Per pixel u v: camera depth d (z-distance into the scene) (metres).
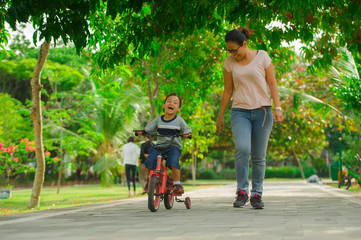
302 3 6.07
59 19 5.85
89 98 23.11
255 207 6.18
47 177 41.56
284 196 10.13
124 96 25.09
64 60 26.92
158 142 6.43
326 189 14.59
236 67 6.43
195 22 6.62
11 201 12.17
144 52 6.97
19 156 16.05
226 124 26.20
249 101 6.30
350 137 39.78
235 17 6.36
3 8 5.99
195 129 15.42
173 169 6.28
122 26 7.48
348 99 12.81
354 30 7.84
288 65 11.87
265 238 3.19
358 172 15.66
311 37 7.95
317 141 26.52
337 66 13.20
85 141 22.14
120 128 28.67
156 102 11.67
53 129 25.27
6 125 25.08
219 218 4.84
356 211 5.57
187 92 11.59
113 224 4.39
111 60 7.38
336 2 6.86
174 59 11.69
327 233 3.41
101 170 27.30
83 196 14.62
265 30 7.99
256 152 6.36
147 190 6.11
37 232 3.78
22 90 36.78
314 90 23.11
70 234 3.61
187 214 5.49
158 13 6.32
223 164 66.06
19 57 33.59
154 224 4.33
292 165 62.56
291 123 24.81
